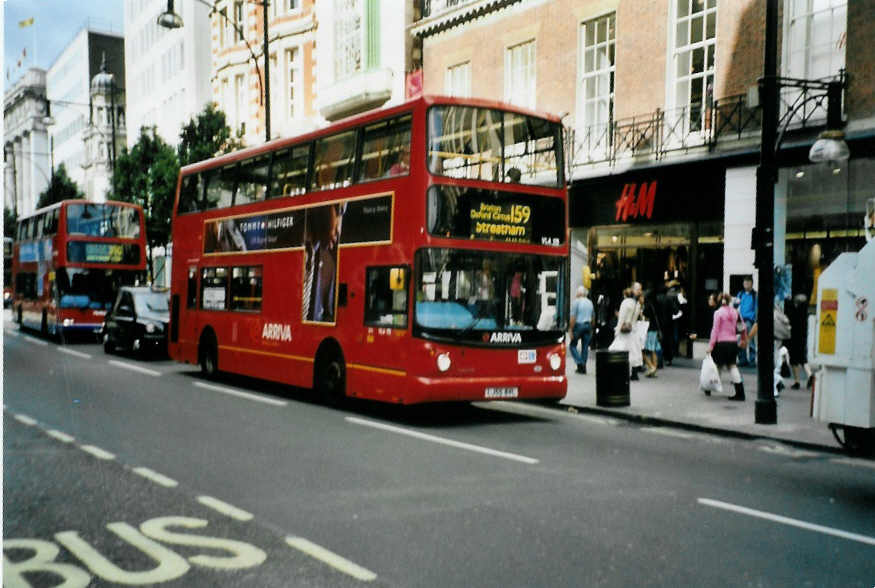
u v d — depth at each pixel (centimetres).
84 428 1051
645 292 1962
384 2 2966
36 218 3138
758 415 1122
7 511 656
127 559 538
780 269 1706
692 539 598
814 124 1600
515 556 552
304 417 1178
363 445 961
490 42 2472
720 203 1809
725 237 1773
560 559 547
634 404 1299
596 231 2158
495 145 1168
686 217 1888
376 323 1184
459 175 1133
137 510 661
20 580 496
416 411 1288
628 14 2031
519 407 1355
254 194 1555
